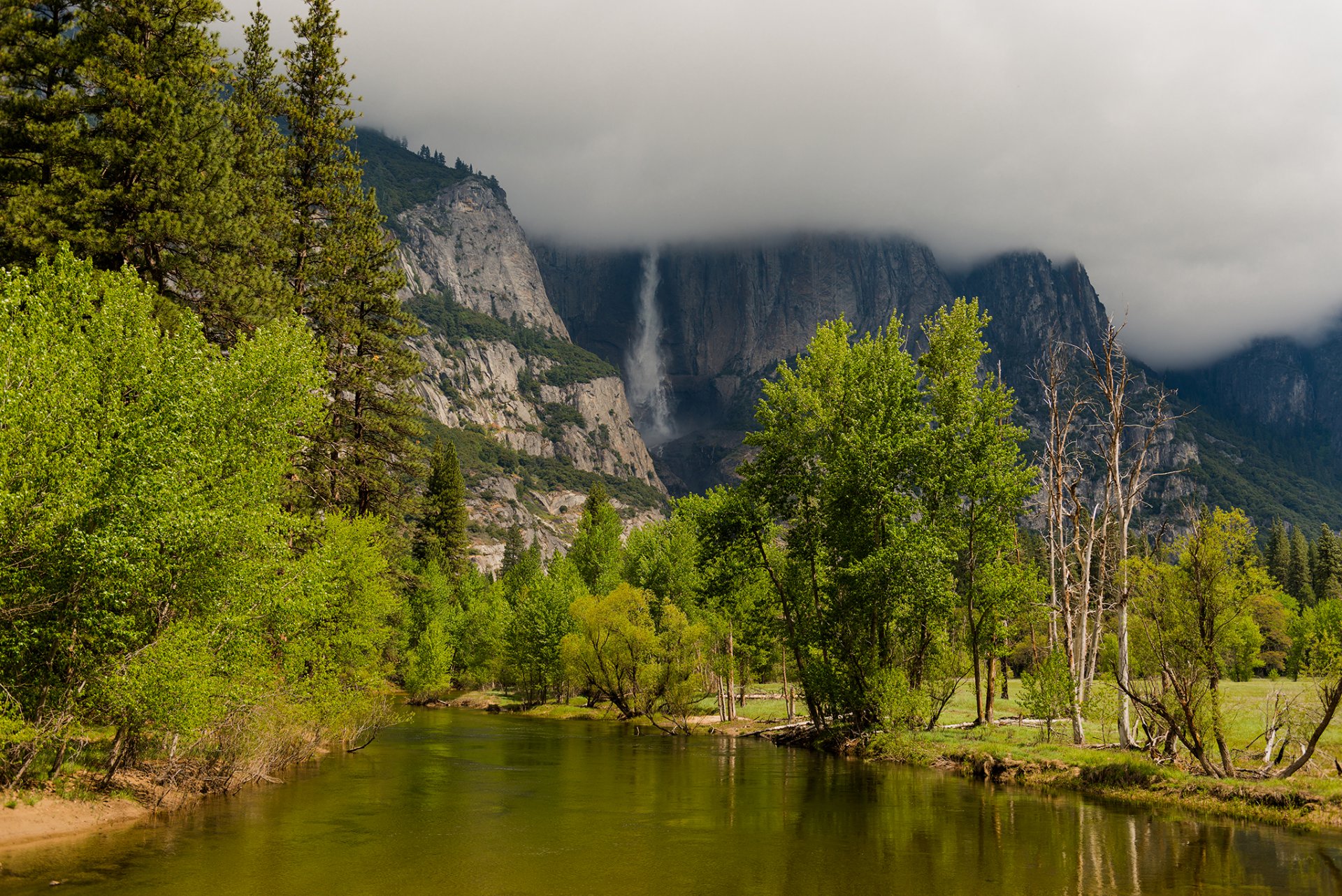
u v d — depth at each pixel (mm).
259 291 38281
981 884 16500
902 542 38969
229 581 23047
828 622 43625
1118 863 18078
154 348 23109
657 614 74188
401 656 90438
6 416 18859
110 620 20344
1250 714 35906
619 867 17922
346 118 52062
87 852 18125
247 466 24891
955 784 30109
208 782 25969
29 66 33125
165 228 31938
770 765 36531
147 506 20750
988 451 40281
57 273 23719
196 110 34750
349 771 33719
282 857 18328
